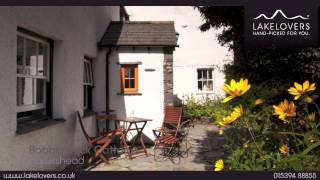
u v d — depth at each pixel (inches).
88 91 337.7
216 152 281.0
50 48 231.6
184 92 529.0
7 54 154.4
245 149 82.5
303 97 79.6
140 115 338.3
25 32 190.4
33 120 204.4
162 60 339.6
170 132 308.7
